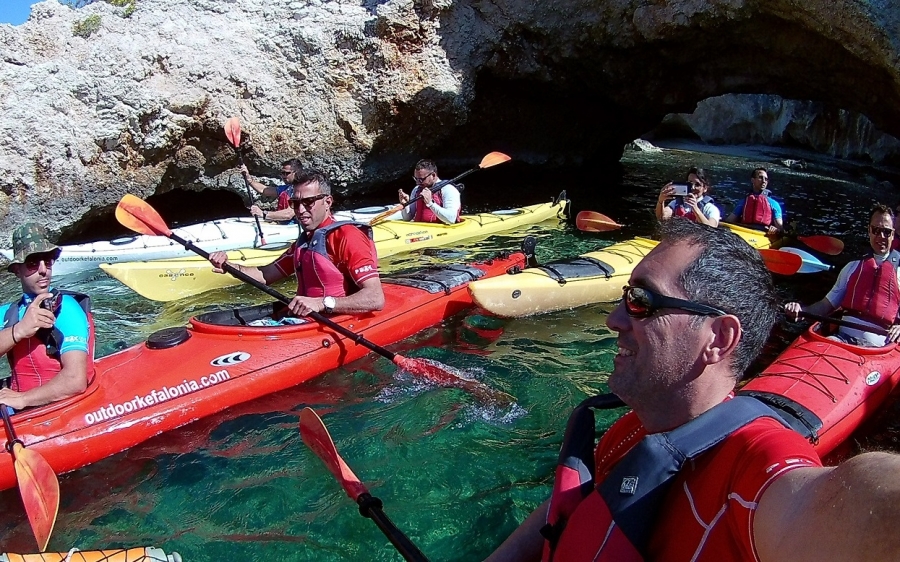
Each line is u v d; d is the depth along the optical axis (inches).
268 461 132.5
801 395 140.2
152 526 114.8
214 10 381.7
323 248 171.3
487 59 414.0
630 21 368.2
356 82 390.6
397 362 159.9
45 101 300.5
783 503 36.2
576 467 58.1
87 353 133.9
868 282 166.7
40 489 109.6
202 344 159.9
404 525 113.7
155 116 327.6
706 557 42.0
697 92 435.2
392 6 380.8
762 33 338.6
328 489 123.5
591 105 494.3
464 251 291.9
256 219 285.6
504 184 495.5
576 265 226.5
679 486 45.6
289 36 377.7
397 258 278.7
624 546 46.7
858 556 29.9
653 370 49.3
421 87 396.2
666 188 272.7
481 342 190.9
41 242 124.6
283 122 376.8
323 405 154.5
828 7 286.8
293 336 167.0
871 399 145.8
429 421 147.2
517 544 67.8
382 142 408.5
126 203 183.9
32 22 322.7
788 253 221.1
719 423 45.6
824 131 684.1
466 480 126.5
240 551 108.0
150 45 335.6
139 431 137.8
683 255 48.6
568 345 189.9
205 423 146.3
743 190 482.6
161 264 233.8
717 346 47.4
